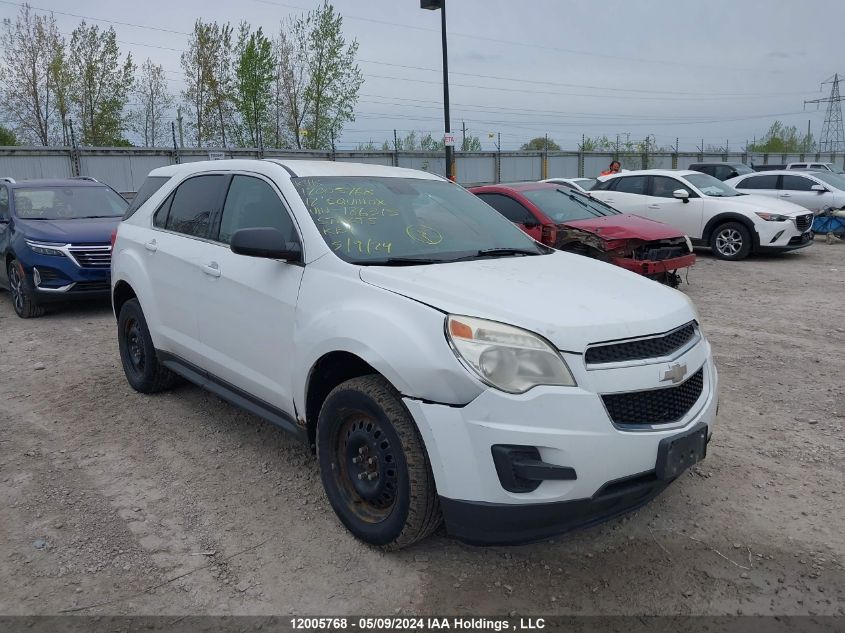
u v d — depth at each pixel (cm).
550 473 284
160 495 400
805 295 971
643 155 4225
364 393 322
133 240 544
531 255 415
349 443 344
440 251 393
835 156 5278
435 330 301
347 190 419
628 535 356
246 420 511
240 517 376
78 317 885
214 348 445
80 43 3066
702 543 348
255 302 399
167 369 550
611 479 293
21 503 391
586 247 880
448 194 472
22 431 495
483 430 286
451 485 294
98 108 3147
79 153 2330
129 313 556
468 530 297
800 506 382
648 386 303
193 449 462
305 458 448
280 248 373
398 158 3094
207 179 488
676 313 339
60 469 434
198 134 3353
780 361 648
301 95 3356
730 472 423
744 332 762
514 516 289
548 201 959
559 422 285
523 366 289
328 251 368
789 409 525
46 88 3116
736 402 542
